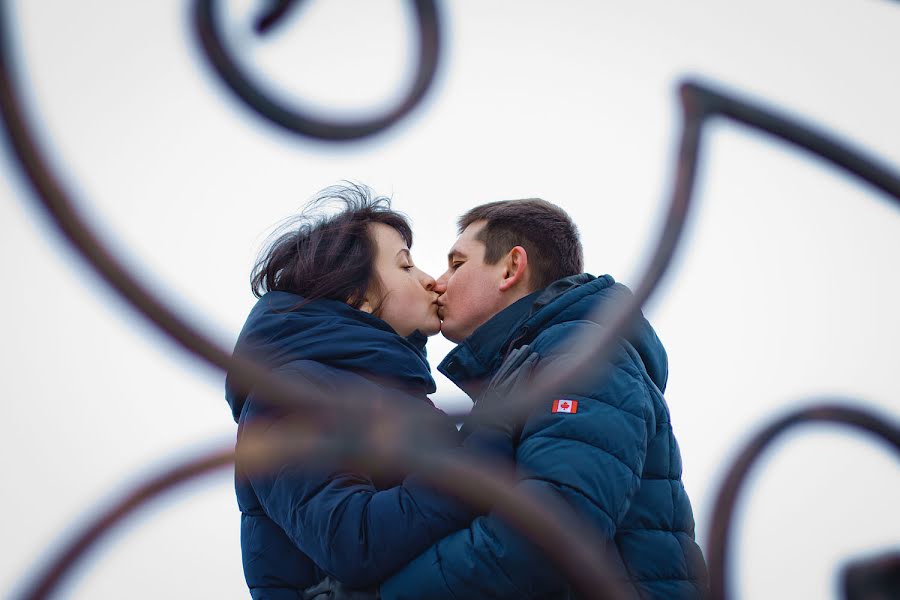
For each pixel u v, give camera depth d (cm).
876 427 74
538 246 233
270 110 71
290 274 224
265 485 183
